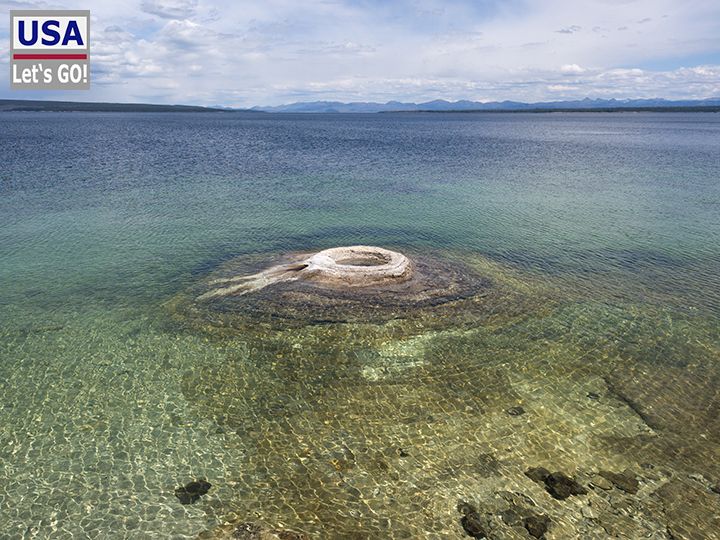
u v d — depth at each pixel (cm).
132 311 1538
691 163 5206
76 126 11056
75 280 1786
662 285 1838
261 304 1580
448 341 1376
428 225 2645
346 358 1279
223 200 3134
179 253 2109
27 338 1361
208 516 800
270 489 857
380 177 4150
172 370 1216
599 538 769
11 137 7150
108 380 1169
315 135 9631
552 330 1458
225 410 1066
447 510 815
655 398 1141
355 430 1008
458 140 8531
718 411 1095
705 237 2466
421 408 1082
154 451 941
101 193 3234
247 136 8962
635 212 2978
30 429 991
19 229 2398
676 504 836
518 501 836
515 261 2088
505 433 1005
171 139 7744
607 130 11788
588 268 2011
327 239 2366
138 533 765
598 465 923
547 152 6375
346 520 794
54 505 813
